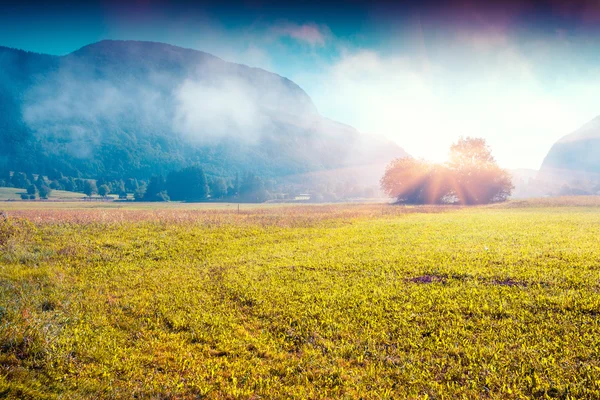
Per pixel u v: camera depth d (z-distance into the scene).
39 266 17.11
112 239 22.77
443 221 35.19
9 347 8.41
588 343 7.88
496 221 33.25
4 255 18.39
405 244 21.55
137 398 6.89
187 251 21.17
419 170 84.94
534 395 6.43
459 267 14.85
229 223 31.05
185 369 7.88
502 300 10.70
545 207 53.97
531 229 25.73
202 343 9.15
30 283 14.08
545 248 17.66
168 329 10.02
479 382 6.86
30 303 11.47
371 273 14.95
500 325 9.05
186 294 13.02
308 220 36.28
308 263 17.31
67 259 18.44
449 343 8.35
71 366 7.89
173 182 182.00
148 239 23.17
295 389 7.04
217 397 6.86
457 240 22.08
